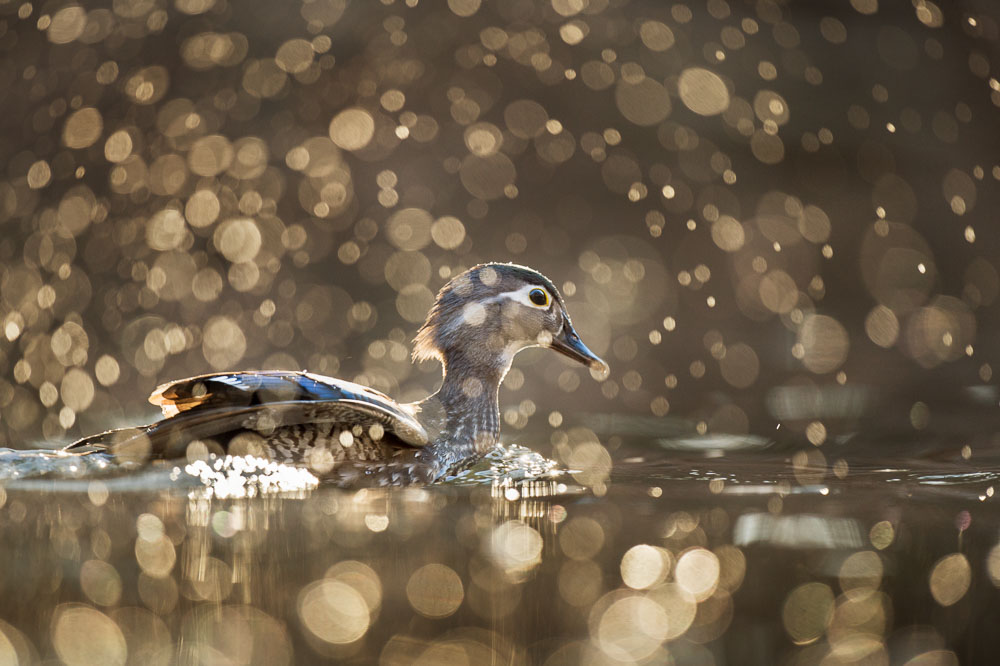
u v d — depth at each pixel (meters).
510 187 22.06
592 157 22.42
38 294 17.75
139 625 4.95
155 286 18.61
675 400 13.56
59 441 10.94
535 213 21.75
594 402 13.52
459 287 10.41
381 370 15.02
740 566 6.00
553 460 9.93
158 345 16.11
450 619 5.11
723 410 12.80
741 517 7.18
